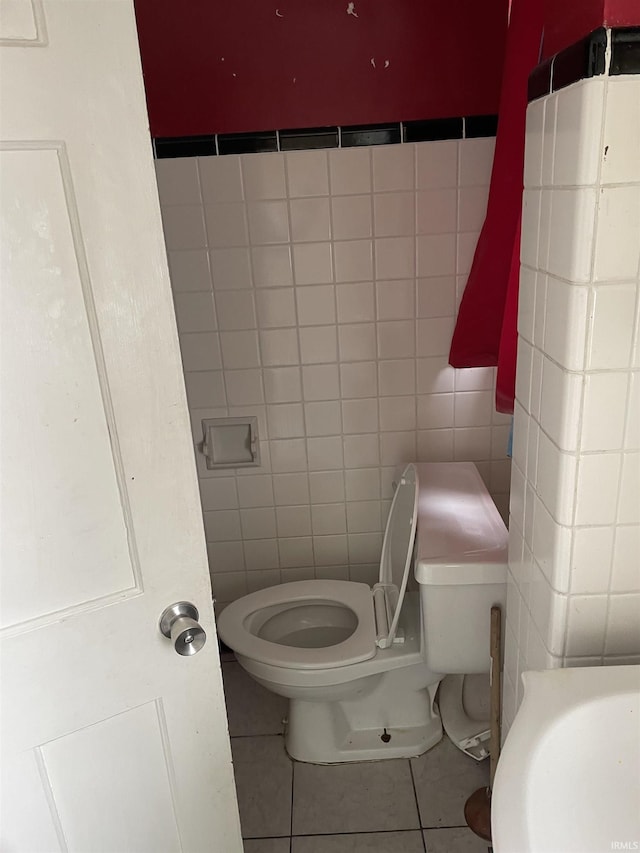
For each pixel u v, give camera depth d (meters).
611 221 0.81
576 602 0.98
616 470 0.91
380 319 1.85
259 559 2.11
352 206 1.75
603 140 0.78
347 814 1.63
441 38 1.63
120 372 0.87
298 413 1.94
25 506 0.86
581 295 0.84
